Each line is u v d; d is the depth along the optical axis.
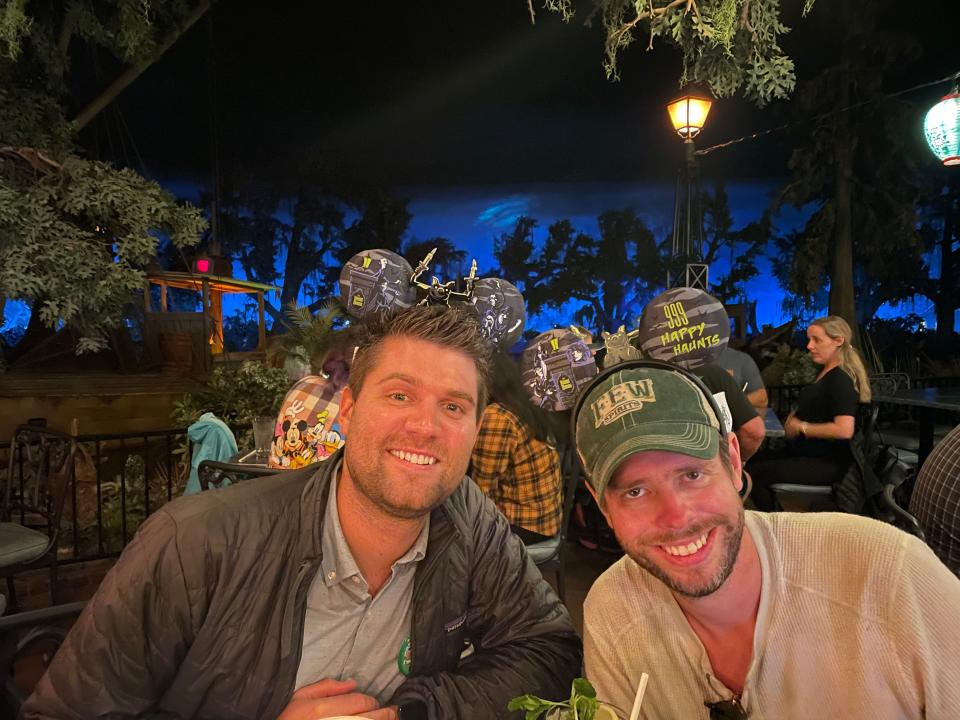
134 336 12.95
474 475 2.62
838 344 4.02
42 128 6.21
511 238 36.97
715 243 33.59
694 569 0.95
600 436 0.99
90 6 6.66
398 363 1.12
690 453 0.92
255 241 31.94
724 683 1.06
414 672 1.28
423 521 1.24
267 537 1.17
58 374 9.28
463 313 1.22
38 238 5.52
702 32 2.46
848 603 0.97
